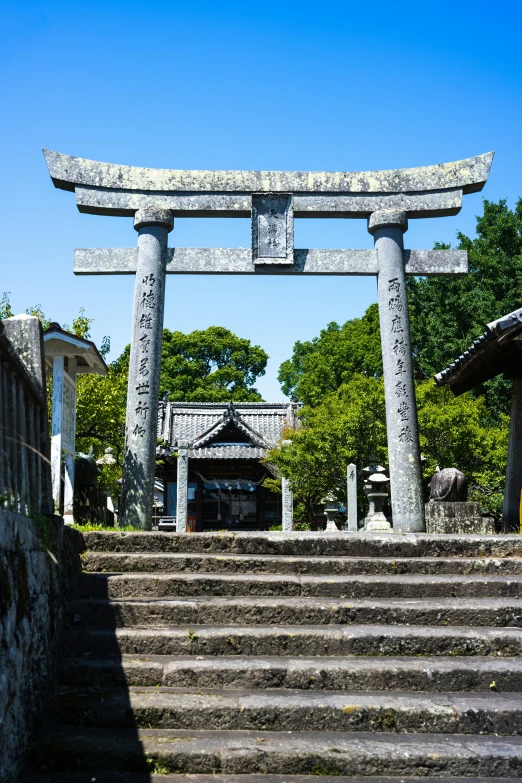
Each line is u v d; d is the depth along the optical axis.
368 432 19.72
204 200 11.06
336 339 37.75
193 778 4.13
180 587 6.18
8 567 4.02
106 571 6.59
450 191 11.21
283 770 4.23
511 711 4.62
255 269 10.98
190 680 5.03
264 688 5.00
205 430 32.97
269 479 29.78
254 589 6.21
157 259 10.73
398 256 11.05
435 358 29.30
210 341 47.62
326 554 7.27
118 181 10.94
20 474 4.79
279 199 11.20
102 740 4.35
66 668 5.07
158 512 34.53
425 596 6.23
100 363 10.28
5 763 3.80
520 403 11.48
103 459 15.59
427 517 10.91
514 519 11.14
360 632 5.47
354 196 11.27
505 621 5.79
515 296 27.86
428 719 4.62
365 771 4.23
